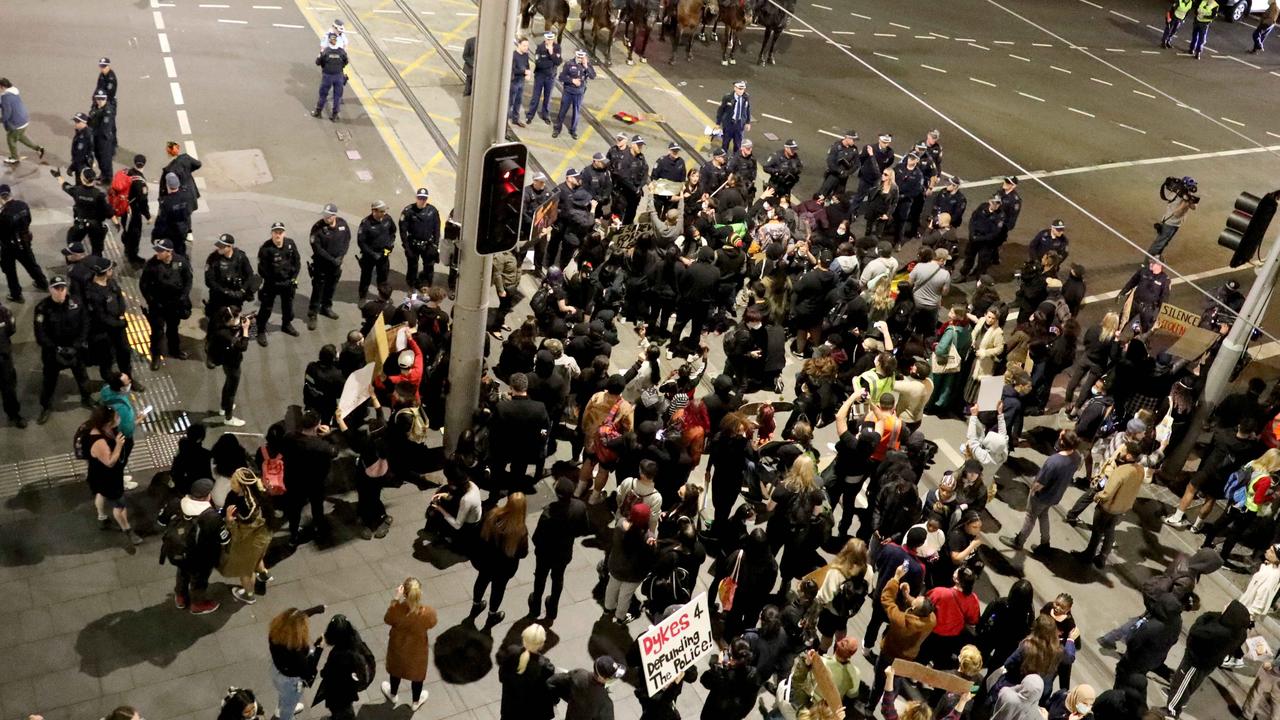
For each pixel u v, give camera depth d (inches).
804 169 929.5
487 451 507.2
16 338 585.3
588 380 517.3
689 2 1067.3
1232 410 592.4
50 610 431.8
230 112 852.0
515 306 676.1
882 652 430.9
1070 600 423.8
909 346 594.9
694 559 431.8
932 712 431.5
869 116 1058.1
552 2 1017.5
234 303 569.6
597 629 460.8
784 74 1121.4
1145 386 617.6
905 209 825.5
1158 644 443.2
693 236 685.3
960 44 1314.0
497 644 445.7
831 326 641.6
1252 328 575.8
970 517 451.2
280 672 371.9
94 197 607.2
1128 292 730.8
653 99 1012.5
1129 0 1628.9
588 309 645.9
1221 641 445.1
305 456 449.4
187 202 617.6
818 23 1284.4
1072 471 522.3
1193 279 894.4
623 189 767.7
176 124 821.2
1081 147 1091.9
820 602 430.9
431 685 425.4
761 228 713.6
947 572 457.4
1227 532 575.2
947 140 1042.7
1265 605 505.4
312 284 639.8
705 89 1051.3
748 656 376.5
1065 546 565.3
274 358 598.5
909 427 555.2
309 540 482.3
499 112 454.3
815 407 566.6
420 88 950.4
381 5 1107.3
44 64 871.7
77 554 459.2
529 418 478.9
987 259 803.4
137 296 633.0
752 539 423.8
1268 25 1473.9
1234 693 497.0
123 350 540.4
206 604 440.5
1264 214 546.0
